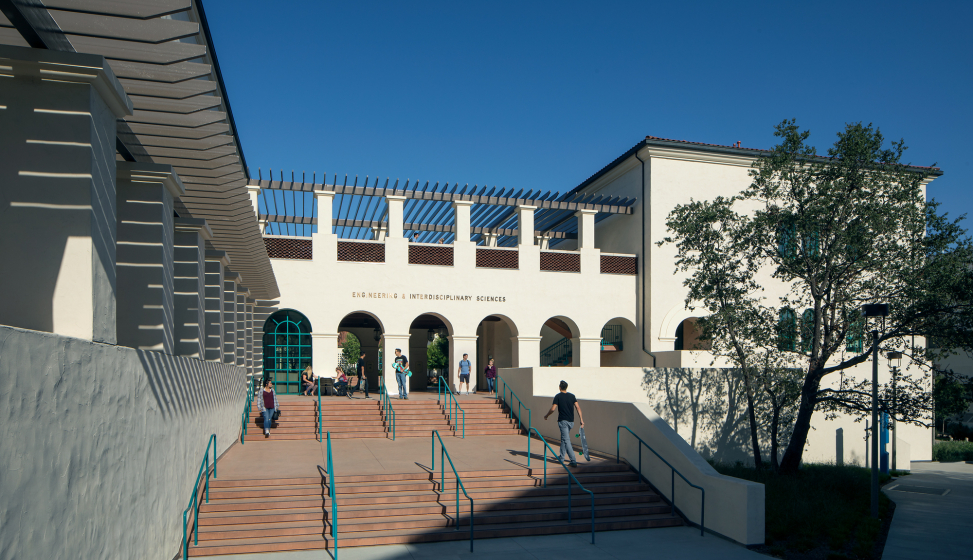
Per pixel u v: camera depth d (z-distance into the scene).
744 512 10.62
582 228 27.41
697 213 17.36
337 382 23.22
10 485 3.92
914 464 26.23
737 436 19.78
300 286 24.31
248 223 12.08
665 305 26.58
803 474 16.14
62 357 4.75
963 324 14.30
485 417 19.78
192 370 9.87
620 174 29.08
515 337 26.52
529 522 11.39
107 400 5.75
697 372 19.69
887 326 15.90
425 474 12.30
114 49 5.80
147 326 8.12
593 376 19.03
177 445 8.82
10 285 5.49
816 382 16.11
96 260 5.76
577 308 26.94
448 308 25.75
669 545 10.66
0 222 5.53
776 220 16.14
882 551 10.97
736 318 16.75
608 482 13.05
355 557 9.61
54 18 5.27
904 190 14.98
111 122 6.32
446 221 31.17
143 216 8.19
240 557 9.48
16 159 5.57
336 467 12.91
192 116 7.31
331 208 24.88
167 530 8.21
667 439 12.57
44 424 4.43
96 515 5.45
